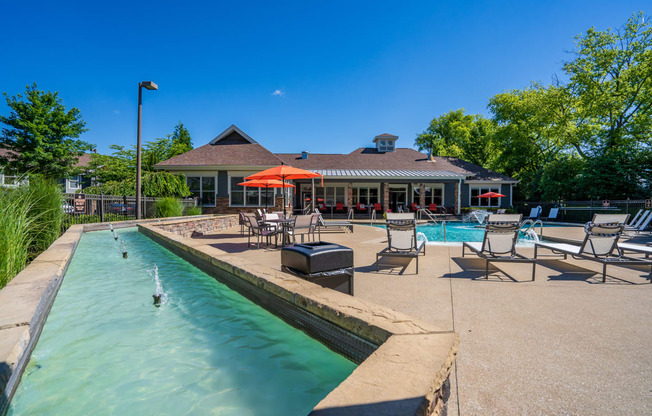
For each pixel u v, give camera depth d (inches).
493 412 64.2
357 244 335.0
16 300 103.7
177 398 76.7
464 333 104.4
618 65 896.3
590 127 951.0
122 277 192.9
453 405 66.7
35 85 940.0
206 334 113.8
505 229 194.5
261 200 725.9
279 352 100.9
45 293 114.5
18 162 890.1
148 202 538.0
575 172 916.0
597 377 77.7
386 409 44.5
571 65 939.3
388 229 220.5
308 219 309.3
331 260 131.9
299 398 76.9
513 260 181.8
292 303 115.0
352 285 138.3
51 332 112.8
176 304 145.2
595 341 98.1
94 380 84.2
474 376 78.3
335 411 44.3
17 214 189.3
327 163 987.3
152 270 211.9
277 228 326.0
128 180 625.3
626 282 173.2
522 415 63.4
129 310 137.1
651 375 78.6
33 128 908.6
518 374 79.0
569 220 775.7
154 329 117.6
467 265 221.0
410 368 57.0
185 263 234.5
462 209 909.2
